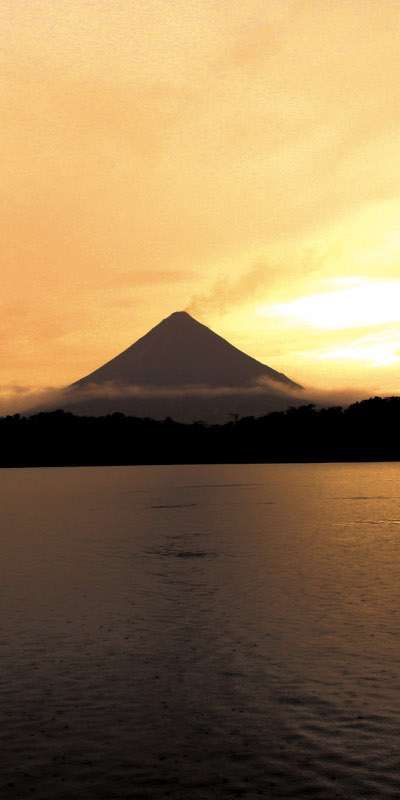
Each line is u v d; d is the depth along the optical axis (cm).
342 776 1627
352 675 2223
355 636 2664
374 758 1702
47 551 5319
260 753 1733
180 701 2044
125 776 1641
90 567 4478
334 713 1944
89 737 1831
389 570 4234
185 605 3241
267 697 2061
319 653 2452
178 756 1730
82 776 1644
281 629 2777
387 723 1877
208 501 10781
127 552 5194
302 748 1756
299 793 1561
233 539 5969
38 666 2359
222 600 3347
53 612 3136
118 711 1980
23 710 2002
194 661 2384
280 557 4853
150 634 2730
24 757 1738
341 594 3466
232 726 1875
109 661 2398
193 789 1584
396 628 2777
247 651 2483
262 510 9094
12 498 12394
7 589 3725
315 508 9388
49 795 1569
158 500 11131
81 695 2098
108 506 10138
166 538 6088
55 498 12106
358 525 7144
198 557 4878
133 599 3400
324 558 4784
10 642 2645
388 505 9869
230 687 2141
